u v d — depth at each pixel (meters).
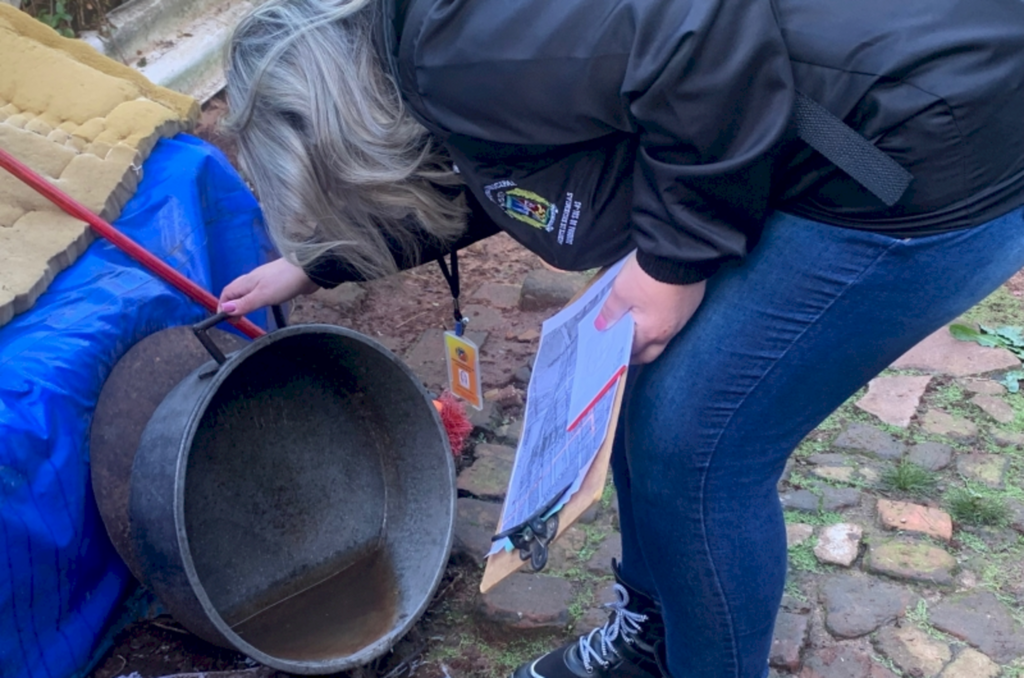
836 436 2.31
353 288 2.89
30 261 1.80
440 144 1.18
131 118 2.13
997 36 0.98
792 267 1.13
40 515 1.60
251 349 1.66
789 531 2.04
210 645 1.84
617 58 0.98
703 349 1.19
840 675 1.73
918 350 2.59
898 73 0.97
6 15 2.27
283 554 1.91
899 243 1.07
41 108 2.16
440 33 1.03
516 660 1.81
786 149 1.03
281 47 1.12
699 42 0.93
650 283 1.11
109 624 1.84
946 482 2.16
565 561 1.99
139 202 2.04
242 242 2.29
